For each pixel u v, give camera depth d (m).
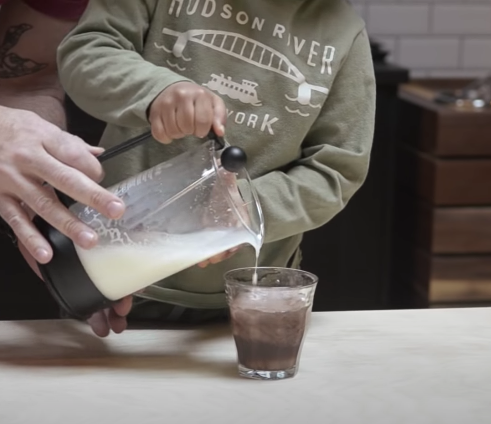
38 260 0.94
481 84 2.52
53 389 0.90
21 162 0.96
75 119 1.74
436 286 2.31
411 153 2.41
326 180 1.14
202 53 1.16
